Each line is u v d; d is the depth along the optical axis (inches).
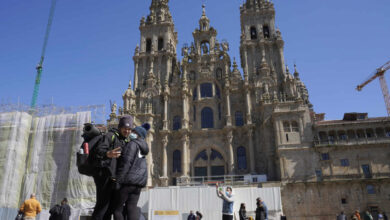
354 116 2704.2
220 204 1941.4
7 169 1784.0
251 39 3164.4
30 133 1974.7
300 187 2258.9
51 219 768.9
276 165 2516.0
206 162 2802.7
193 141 2871.6
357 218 1282.0
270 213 1898.4
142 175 249.4
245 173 2672.2
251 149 2662.4
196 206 1959.9
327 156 2394.2
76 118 1998.0
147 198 2038.6
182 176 2625.5
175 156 2856.8
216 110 2950.3
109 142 249.0
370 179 2212.1
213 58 3149.6
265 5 3304.6
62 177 1863.9
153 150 2827.3
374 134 2458.2
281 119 2512.3
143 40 3405.5
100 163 236.1
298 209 2201.0
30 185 1827.0
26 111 1998.0
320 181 2229.3
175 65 3388.3
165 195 2018.9
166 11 3599.9
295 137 2443.4
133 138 271.7
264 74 2935.5
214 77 3078.2
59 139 1952.5
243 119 2893.7
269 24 3206.2
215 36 3277.6
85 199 1806.1
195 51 3277.6
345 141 2422.5
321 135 2546.8
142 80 3196.4
